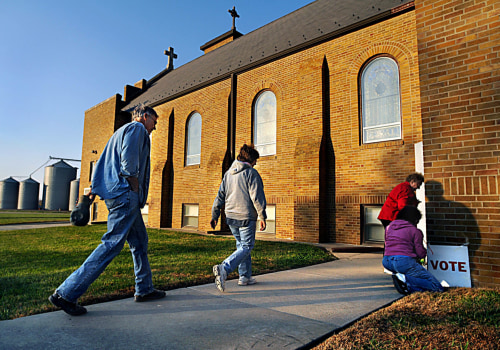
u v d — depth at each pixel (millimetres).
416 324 2566
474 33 3924
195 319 2666
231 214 3770
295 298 3363
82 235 10016
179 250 6809
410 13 7910
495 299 3184
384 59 8375
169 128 15047
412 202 4320
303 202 9078
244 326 2508
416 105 7598
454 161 3932
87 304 3107
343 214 8602
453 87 4016
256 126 11305
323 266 5340
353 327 2500
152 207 14953
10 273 4562
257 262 5484
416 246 3576
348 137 8719
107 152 3045
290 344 2168
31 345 2090
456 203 3879
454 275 3826
